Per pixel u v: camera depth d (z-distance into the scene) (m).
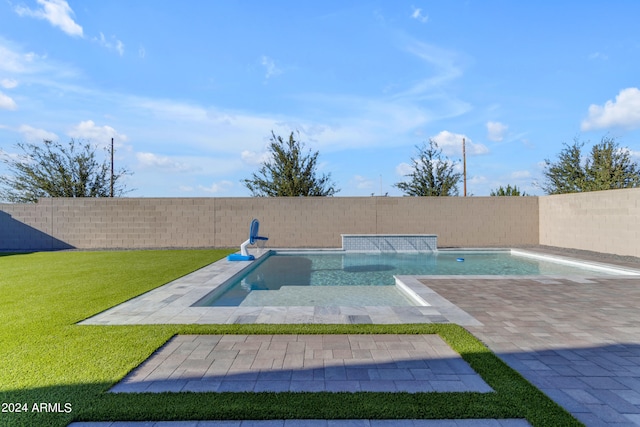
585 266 8.62
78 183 19.14
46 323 3.80
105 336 3.38
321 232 13.25
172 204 13.12
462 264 9.75
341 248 12.38
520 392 2.30
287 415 2.04
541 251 11.02
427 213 13.28
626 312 4.29
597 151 17.78
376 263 9.99
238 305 5.39
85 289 5.59
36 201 18.59
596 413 2.11
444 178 19.50
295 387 2.41
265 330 3.53
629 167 16.84
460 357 2.92
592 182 17.39
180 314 4.19
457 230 13.29
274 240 13.21
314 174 18.34
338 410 2.09
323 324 3.75
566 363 2.83
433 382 2.48
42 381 2.46
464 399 2.23
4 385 2.40
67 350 3.02
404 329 3.56
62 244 12.89
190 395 2.28
